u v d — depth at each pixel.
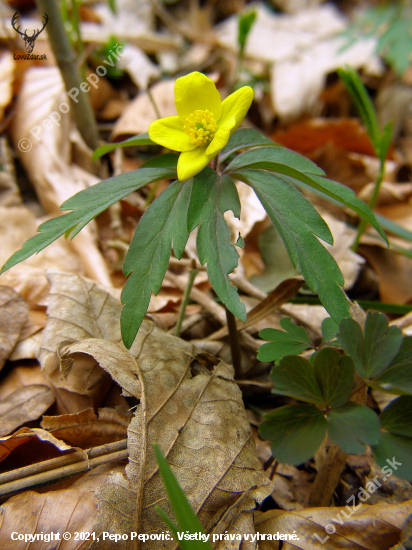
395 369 0.08
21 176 0.19
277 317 0.15
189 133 0.09
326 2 0.35
